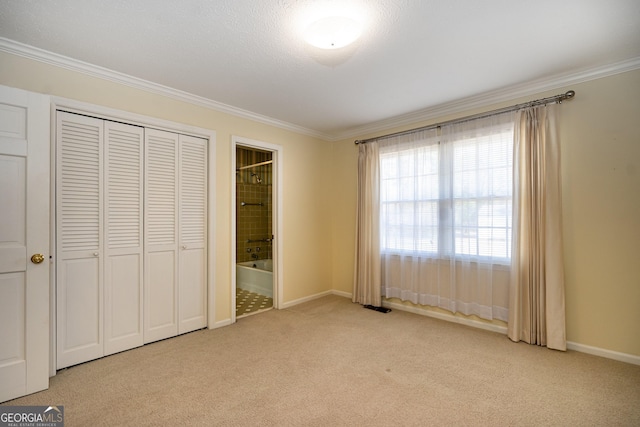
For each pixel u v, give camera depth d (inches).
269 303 157.4
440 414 67.6
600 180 95.3
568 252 100.6
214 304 121.2
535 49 84.1
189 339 109.3
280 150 148.6
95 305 93.3
